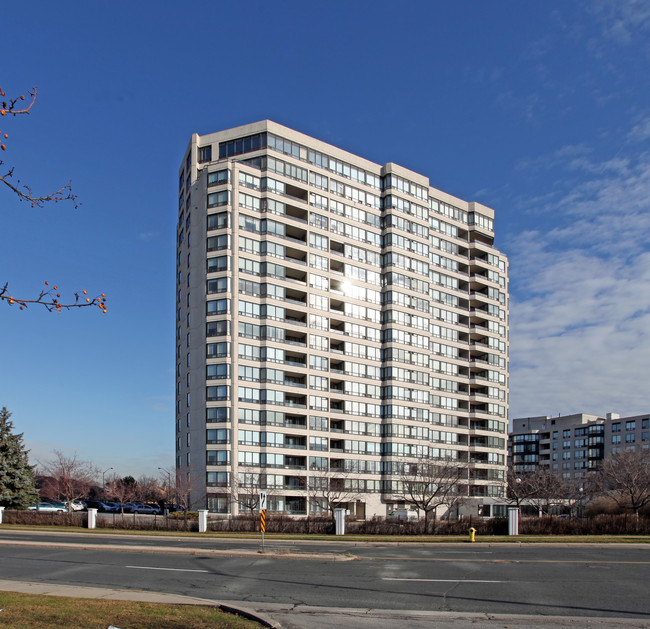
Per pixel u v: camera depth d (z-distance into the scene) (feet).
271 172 269.23
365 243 295.89
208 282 254.68
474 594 58.13
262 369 252.42
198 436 252.01
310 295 271.69
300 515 243.60
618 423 504.84
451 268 333.21
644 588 61.36
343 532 130.00
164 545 109.60
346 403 277.03
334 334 277.23
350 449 274.16
